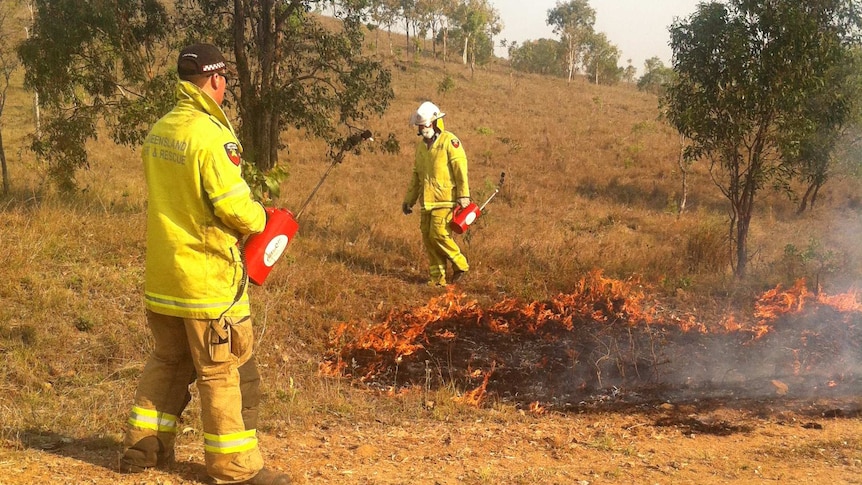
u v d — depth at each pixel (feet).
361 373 21.50
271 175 22.07
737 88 31.63
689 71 33.17
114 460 13.23
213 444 12.13
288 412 17.49
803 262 34.86
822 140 49.03
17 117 72.74
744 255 33.53
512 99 127.85
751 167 33.14
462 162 29.63
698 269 34.83
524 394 20.67
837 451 16.60
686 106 33.99
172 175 11.78
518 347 23.94
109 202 36.55
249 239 12.89
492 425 18.08
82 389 17.63
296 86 39.60
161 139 11.89
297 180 59.52
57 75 35.47
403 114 101.91
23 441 13.96
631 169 75.66
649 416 18.99
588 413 19.26
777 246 41.63
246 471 12.21
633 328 25.26
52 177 37.17
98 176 50.62
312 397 18.80
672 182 70.23
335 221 40.34
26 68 36.83
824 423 18.45
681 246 39.06
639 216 54.34
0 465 12.37
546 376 21.80
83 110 36.76
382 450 15.62
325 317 25.46
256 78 40.09
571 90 151.33
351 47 41.39
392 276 31.32
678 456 16.07
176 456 13.82
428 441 16.51
